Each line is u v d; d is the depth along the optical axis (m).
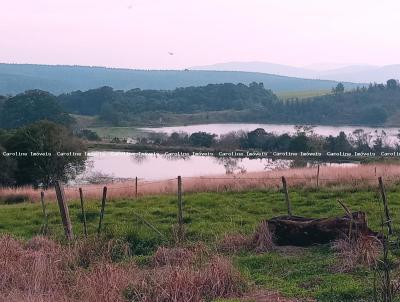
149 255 12.74
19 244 12.70
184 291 9.02
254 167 62.88
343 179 22.72
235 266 11.00
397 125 147.25
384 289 7.56
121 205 20.31
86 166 65.75
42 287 9.52
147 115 170.75
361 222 12.12
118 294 9.05
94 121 153.62
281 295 9.31
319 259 11.34
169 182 26.80
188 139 98.19
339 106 172.12
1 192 31.64
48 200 25.47
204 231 14.79
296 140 74.69
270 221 12.86
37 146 49.81
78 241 12.91
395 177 22.77
